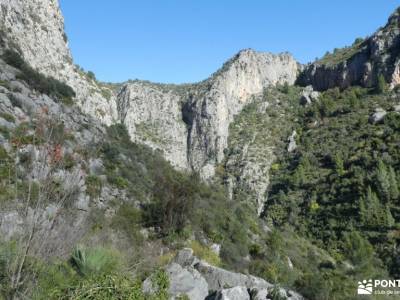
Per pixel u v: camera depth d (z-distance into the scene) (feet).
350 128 264.93
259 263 79.10
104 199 69.31
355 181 200.34
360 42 409.69
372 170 202.28
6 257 17.80
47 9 168.76
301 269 108.99
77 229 22.67
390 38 310.24
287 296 34.47
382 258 144.77
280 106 368.07
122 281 20.71
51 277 18.88
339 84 345.10
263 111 365.40
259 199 250.78
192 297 29.43
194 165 331.16
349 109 292.20
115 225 59.98
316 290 55.67
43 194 17.85
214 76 394.32
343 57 372.99
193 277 31.63
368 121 259.60
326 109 309.42
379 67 303.27
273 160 291.99
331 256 154.10
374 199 176.35
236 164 299.17
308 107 345.10
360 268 123.34
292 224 201.98
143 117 349.82
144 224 69.46
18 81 82.53
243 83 386.73
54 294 18.20
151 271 28.17
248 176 275.59
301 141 294.66
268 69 409.90
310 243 171.32
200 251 62.69
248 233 108.68
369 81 307.99
